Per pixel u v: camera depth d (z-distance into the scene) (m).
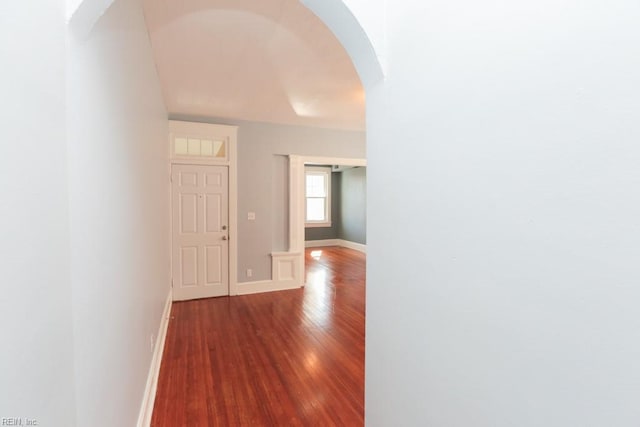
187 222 4.40
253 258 4.82
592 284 0.61
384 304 1.28
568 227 0.65
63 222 0.81
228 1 1.94
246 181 4.74
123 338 1.43
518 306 0.75
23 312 0.62
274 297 4.60
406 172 1.14
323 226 9.66
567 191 0.65
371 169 1.35
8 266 0.57
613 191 0.57
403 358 1.17
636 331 0.54
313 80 3.18
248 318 3.76
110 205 1.22
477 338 0.86
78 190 0.90
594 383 0.61
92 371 1.01
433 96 1.00
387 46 1.22
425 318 1.06
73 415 0.86
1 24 0.55
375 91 1.31
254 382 2.42
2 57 0.55
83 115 0.95
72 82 0.86
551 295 0.68
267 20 2.14
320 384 2.41
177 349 2.96
